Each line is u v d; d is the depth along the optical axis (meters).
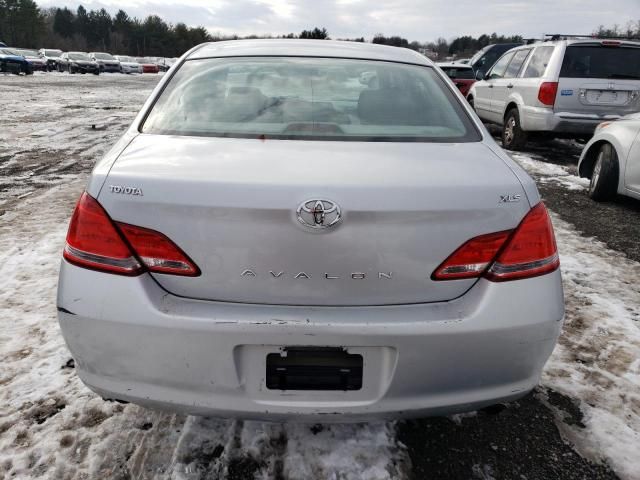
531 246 1.57
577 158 7.94
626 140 4.92
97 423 2.00
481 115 9.57
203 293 1.49
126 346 1.51
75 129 9.74
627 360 2.52
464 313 1.51
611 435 2.03
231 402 1.53
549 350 1.64
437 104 2.18
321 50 2.52
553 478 1.84
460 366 1.54
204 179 1.47
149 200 1.47
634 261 3.76
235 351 1.48
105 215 1.51
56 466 1.80
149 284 1.50
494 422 2.09
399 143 1.85
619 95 7.11
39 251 3.63
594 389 2.30
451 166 1.65
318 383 1.53
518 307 1.54
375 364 1.52
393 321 1.47
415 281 1.50
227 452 1.87
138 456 1.85
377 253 1.46
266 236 1.44
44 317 2.75
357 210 1.43
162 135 1.86
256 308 1.48
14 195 5.06
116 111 13.02
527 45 8.32
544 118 7.24
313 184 1.45
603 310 3.00
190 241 1.46
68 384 2.22
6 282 3.14
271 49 2.49
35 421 2.00
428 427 2.05
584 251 3.94
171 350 1.49
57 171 6.19
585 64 7.11
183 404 1.55
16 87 20.42
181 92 2.15
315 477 1.78
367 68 2.38
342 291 1.48
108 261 1.50
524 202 1.58
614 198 5.33
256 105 2.05
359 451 1.90
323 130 1.91
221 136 1.84
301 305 1.49
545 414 2.14
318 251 1.45
